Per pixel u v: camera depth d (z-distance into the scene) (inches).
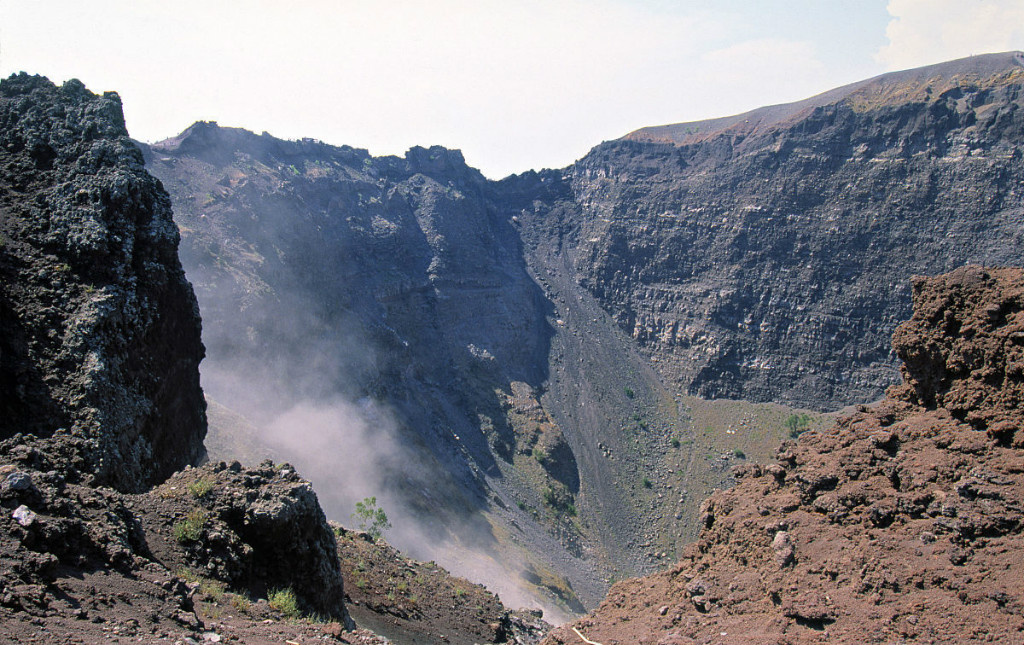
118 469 992.2
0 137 1259.8
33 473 729.6
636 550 6830.7
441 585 1582.2
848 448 729.0
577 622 783.7
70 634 500.7
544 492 6796.3
